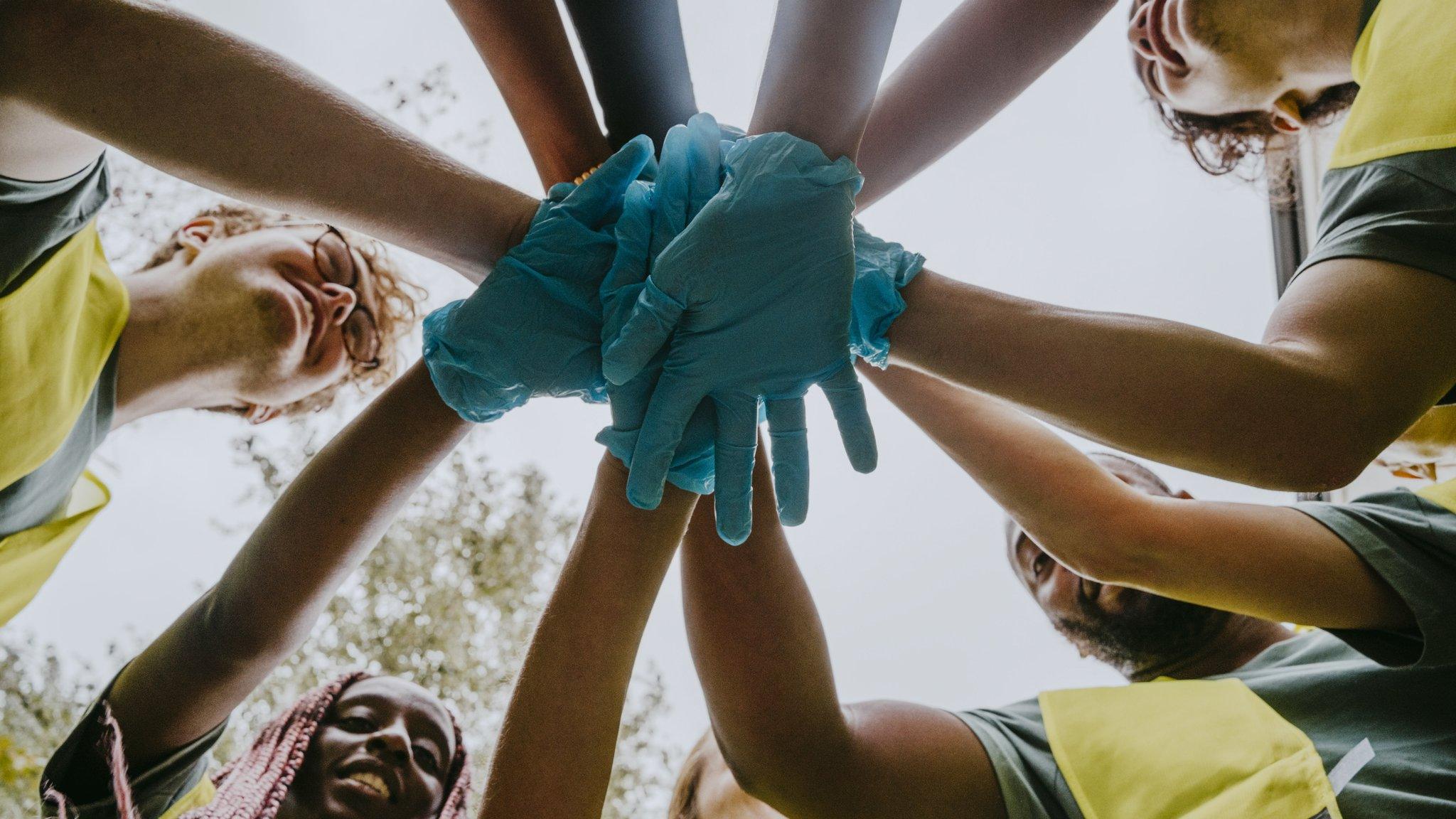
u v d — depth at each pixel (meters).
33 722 2.47
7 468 1.51
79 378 1.68
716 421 1.44
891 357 1.46
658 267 1.34
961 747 1.79
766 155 1.36
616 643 1.39
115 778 1.40
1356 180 1.53
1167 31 2.23
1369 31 1.85
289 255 2.22
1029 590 2.29
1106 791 1.70
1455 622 1.48
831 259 1.36
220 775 1.88
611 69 1.58
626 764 2.74
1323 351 1.30
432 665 2.59
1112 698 1.86
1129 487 1.70
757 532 1.63
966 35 1.64
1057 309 1.36
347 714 1.86
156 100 1.23
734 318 1.36
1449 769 1.43
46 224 1.33
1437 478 2.23
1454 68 1.46
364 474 1.47
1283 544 1.59
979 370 1.37
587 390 1.51
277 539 1.47
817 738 1.64
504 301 1.41
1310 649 1.85
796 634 1.62
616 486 1.46
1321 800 1.48
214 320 2.12
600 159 1.66
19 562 1.65
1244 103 2.26
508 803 1.28
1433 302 1.32
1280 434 1.24
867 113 1.44
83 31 1.20
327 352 2.29
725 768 2.18
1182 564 1.60
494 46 1.60
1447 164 1.40
